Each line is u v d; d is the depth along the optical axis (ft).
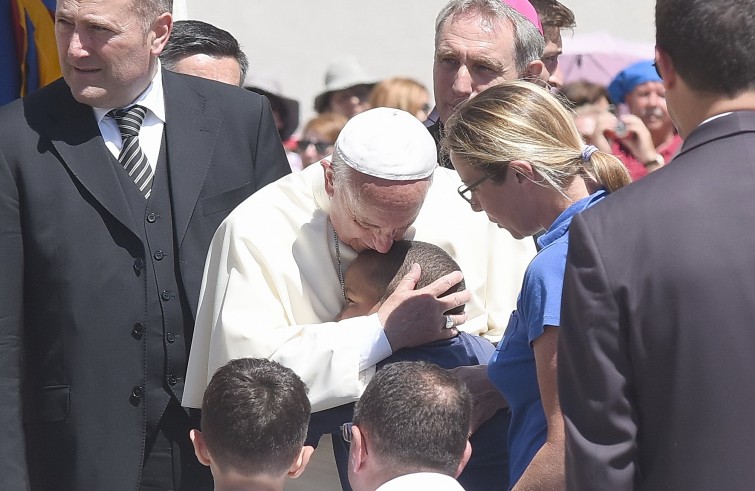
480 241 40.88
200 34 56.13
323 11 77.10
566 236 30.32
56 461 40.73
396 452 28.66
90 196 40.29
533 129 31.35
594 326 24.17
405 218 35.65
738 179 24.08
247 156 43.42
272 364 32.37
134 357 40.50
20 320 40.22
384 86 67.15
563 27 55.98
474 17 45.50
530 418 31.76
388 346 36.32
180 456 41.11
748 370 23.34
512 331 32.14
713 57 24.23
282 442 30.86
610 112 66.23
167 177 41.70
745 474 23.31
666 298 23.72
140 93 41.75
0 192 39.86
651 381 23.99
